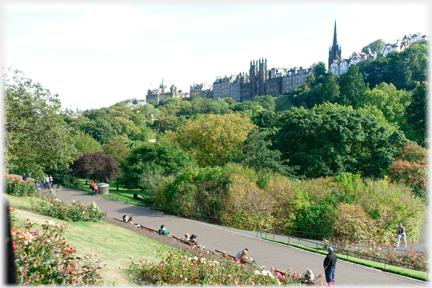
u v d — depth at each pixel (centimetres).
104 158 4066
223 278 896
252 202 2245
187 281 860
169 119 11381
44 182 3500
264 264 1430
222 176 2461
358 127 3603
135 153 3738
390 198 2192
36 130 1859
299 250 1667
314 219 2130
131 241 1353
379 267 1380
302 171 3531
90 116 12838
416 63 10300
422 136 5016
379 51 16275
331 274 1130
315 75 17012
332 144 3547
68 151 2025
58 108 1994
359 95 8012
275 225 2238
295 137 3844
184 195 2517
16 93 1828
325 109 5369
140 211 2580
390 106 6406
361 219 2041
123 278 851
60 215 1507
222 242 1784
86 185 4116
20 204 1612
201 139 4747
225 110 14525
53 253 724
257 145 3350
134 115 13288
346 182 2434
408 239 2136
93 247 1095
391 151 3366
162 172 3288
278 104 15850
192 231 2016
